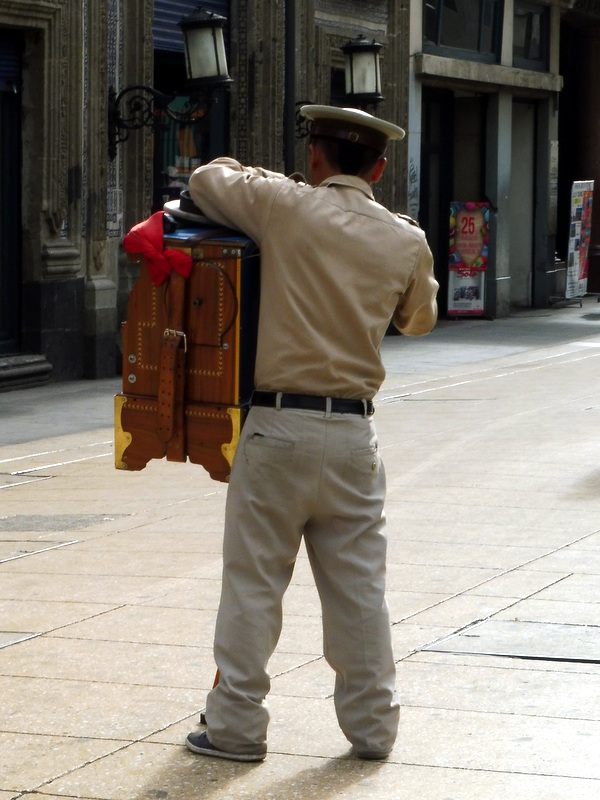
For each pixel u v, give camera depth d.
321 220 7.05
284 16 34.06
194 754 7.54
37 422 22.80
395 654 9.45
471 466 17.47
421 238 7.38
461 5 43.50
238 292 7.16
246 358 7.29
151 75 29.92
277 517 7.16
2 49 26.78
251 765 7.39
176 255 7.27
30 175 27.48
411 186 41.59
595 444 19.08
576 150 54.72
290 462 7.07
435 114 45.28
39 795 6.98
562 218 54.84
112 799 6.92
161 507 15.55
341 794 6.97
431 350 35.19
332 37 36.62
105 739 7.81
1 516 15.21
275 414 7.09
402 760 7.45
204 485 17.02
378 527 7.38
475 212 44.91
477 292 45.25
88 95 28.33
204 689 8.73
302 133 35.00
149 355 7.56
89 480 17.58
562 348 35.62
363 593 7.32
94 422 22.83
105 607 10.87
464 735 7.84
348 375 7.13
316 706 8.38
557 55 49.22
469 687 8.73
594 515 14.23
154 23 30.80
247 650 7.33
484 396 25.42
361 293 7.11
